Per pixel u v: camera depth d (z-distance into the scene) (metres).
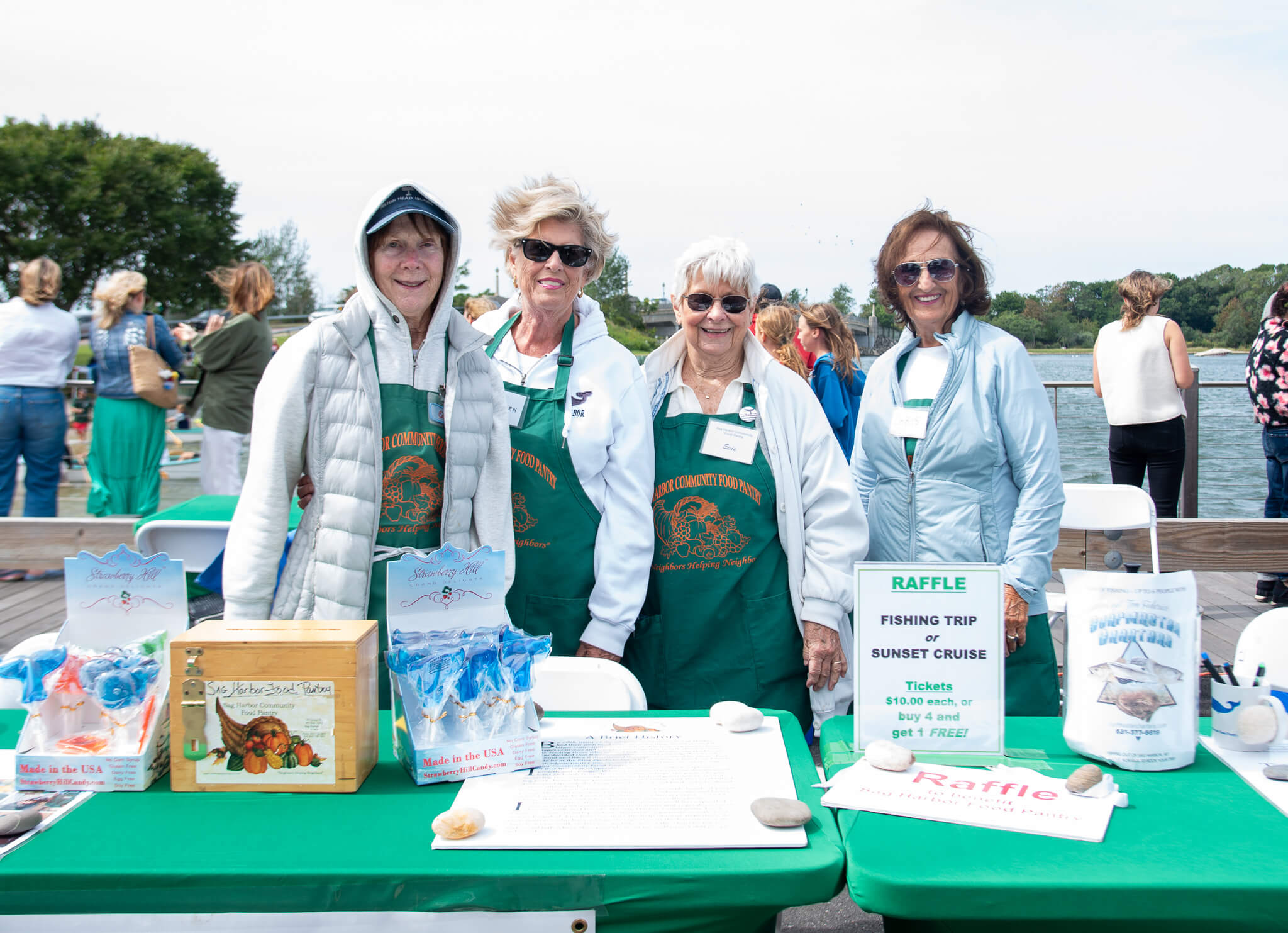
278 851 1.08
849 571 2.14
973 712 1.37
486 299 4.62
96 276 43.12
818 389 4.12
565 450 2.13
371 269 1.80
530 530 2.15
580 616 2.16
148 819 1.17
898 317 2.32
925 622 1.38
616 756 1.37
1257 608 4.59
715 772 1.31
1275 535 3.85
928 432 2.15
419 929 1.04
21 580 5.07
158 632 1.40
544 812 1.18
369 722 1.33
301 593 1.77
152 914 1.04
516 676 1.33
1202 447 5.90
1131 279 5.08
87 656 1.33
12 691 1.66
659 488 2.21
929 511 2.16
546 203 2.09
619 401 2.14
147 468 5.76
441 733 1.31
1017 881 1.00
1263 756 1.37
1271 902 0.99
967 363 2.14
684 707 2.19
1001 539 2.14
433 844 1.09
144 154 44.44
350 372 1.77
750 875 1.03
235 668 1.25
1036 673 2.14
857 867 1.04
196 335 8.95
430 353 1.83
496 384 1.93
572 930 1.04
